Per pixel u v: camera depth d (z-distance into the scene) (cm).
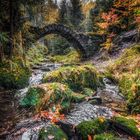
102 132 472
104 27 2256
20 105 656
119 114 632
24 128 505
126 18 2341
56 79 801
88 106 659
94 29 3275
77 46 2669
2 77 888
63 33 2528
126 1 1797
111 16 2156
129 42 1989
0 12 1107
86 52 2645
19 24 1202
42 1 1208
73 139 455
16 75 946
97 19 3073
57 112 576
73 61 2616
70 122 538
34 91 657
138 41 1794
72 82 804
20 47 1189
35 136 438
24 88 877
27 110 626
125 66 1203
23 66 1143
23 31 1465
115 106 704
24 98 661
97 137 437
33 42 1844
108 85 976
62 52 3969
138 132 474
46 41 4066
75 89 796
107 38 2411
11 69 973
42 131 442
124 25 2336
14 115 602
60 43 3994
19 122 552
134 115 633
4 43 1073
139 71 1017
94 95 793
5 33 1016
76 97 685
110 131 482
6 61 1001
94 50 2645
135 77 906
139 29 1808
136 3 1630
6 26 1140
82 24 4141
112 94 845
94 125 477
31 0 1168
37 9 1323
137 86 742
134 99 705
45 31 2323
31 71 1249
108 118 547
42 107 606
